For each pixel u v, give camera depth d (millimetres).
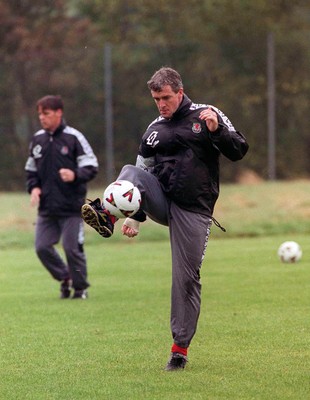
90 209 16766
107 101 73500
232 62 78062
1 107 72562
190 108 17281
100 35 90375
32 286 31578
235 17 87875
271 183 75000
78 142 28047
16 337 21547
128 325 23031
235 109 77750
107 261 38188
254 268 34438
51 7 86500
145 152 17703
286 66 79562
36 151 28281
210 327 22219
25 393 15906
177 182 17266
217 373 17125
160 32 89688
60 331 22312
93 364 18234
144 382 16484
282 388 15891
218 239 46906
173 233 17500
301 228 49812
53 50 74375
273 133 77812
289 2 89500
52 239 28406
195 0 88812
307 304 25766
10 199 62438
